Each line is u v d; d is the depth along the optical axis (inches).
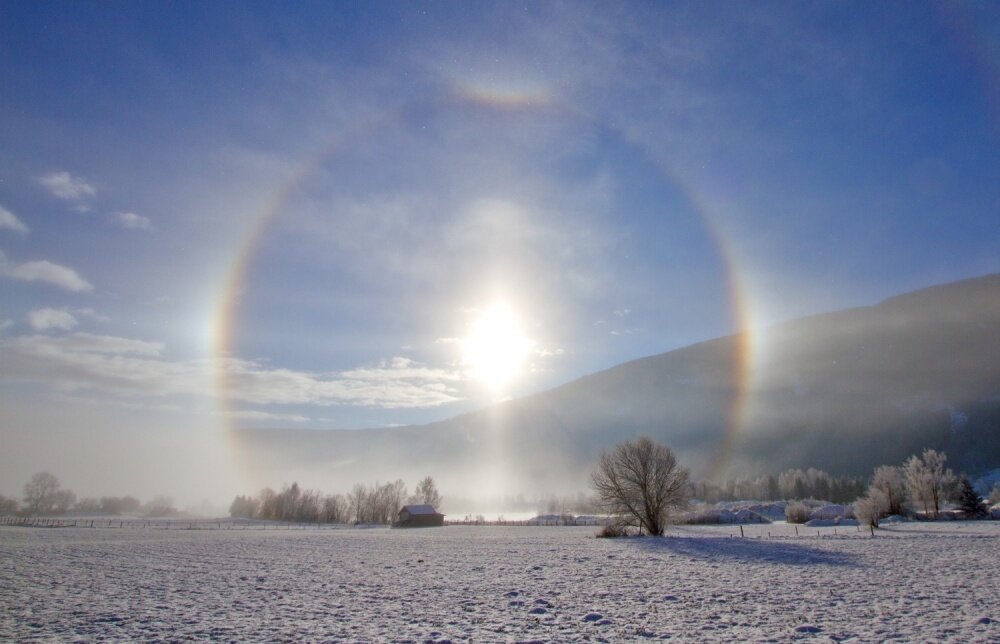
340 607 864.3
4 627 722.2
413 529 4274.1
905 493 4227.4
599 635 663.8
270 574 1285.7
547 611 818.8
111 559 1649.9
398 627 719.1
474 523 5492.1
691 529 3304.6
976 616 724.7
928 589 947.3
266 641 650.2
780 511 5447.8
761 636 642.8
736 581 1094.4
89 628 717.9
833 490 7416.3
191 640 655.1
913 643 595.8
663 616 768.3
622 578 1168.8
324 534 3412.9
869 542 1951.3
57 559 1632.6
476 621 753.6
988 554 1478.8
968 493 3703.3
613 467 2888.8
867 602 841.5
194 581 1168.8
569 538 2736.2
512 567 1403.8
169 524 5526.6
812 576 1144.8
